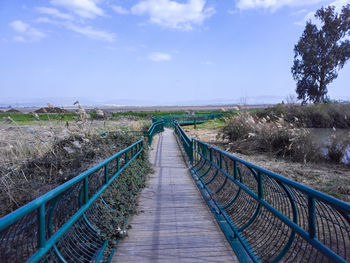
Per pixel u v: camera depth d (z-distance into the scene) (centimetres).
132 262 303
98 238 340
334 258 167
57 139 718
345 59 3841
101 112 932
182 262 303
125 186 532
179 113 4741
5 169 568
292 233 256
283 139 1151
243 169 408
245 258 308
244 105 1519
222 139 1570
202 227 404
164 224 416
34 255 182
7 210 461
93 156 727
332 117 2262
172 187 645
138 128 1552
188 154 1031
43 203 190
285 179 230
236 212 441
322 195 179
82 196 314
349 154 1027
